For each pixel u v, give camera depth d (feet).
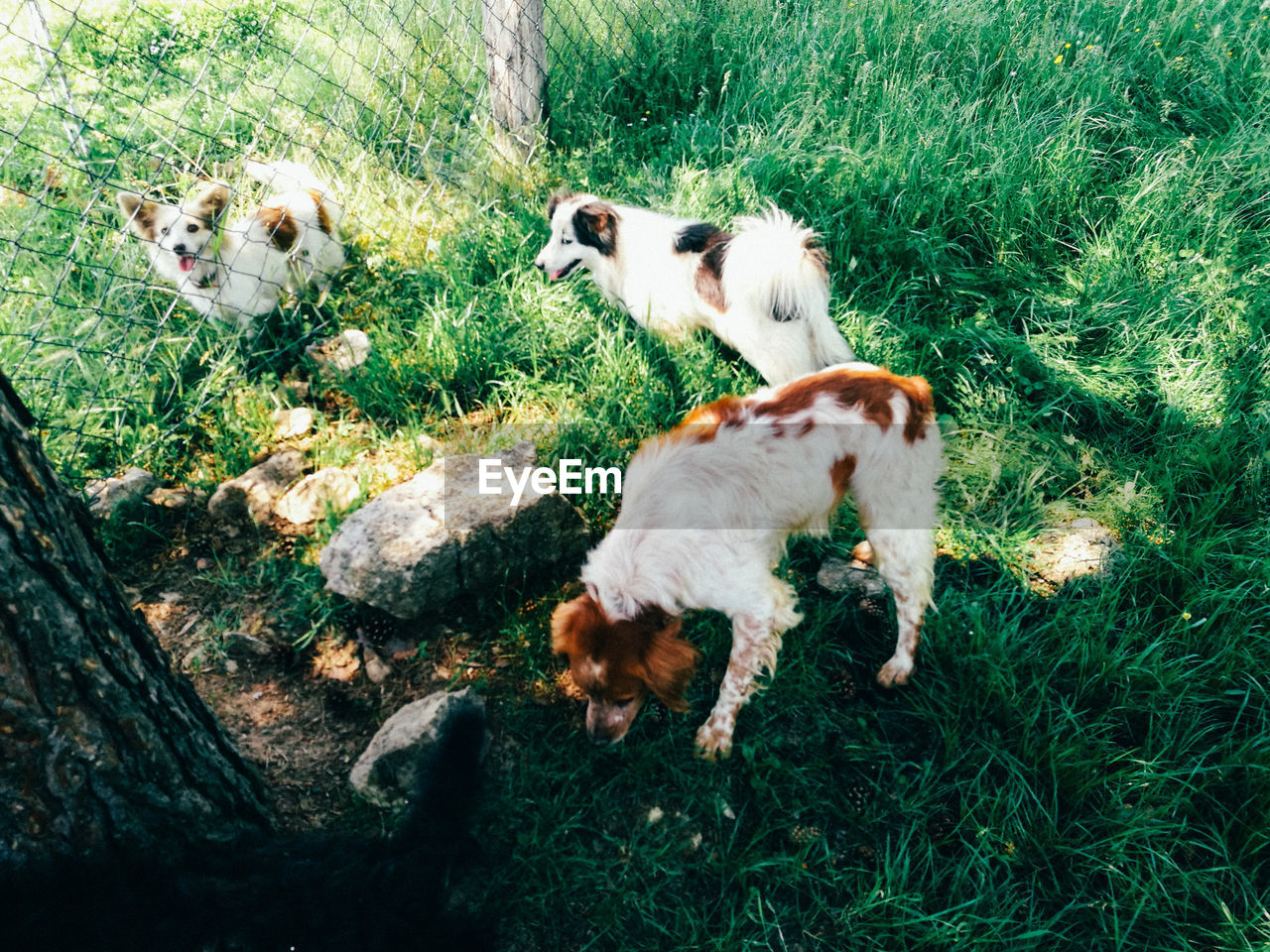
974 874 7.69
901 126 15.83
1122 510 10.85
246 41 19.52
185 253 11.62
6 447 4.46
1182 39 19.33
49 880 5.43
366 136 16.14
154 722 5.65
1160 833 7.86
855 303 13.21
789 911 7.38
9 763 4.92
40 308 11.84
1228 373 12.28
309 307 13.28
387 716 8.39
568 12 19.47
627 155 16.58
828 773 8.30
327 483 10.32
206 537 10.06
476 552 9.02
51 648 4.84
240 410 11.32
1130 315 13.25
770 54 18.29
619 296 13.15
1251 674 9.06
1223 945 7.20
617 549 7.51
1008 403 11.92
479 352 12.03
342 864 6.16
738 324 11.60
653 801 8.00
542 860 7.43
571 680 8.77
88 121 15.42
